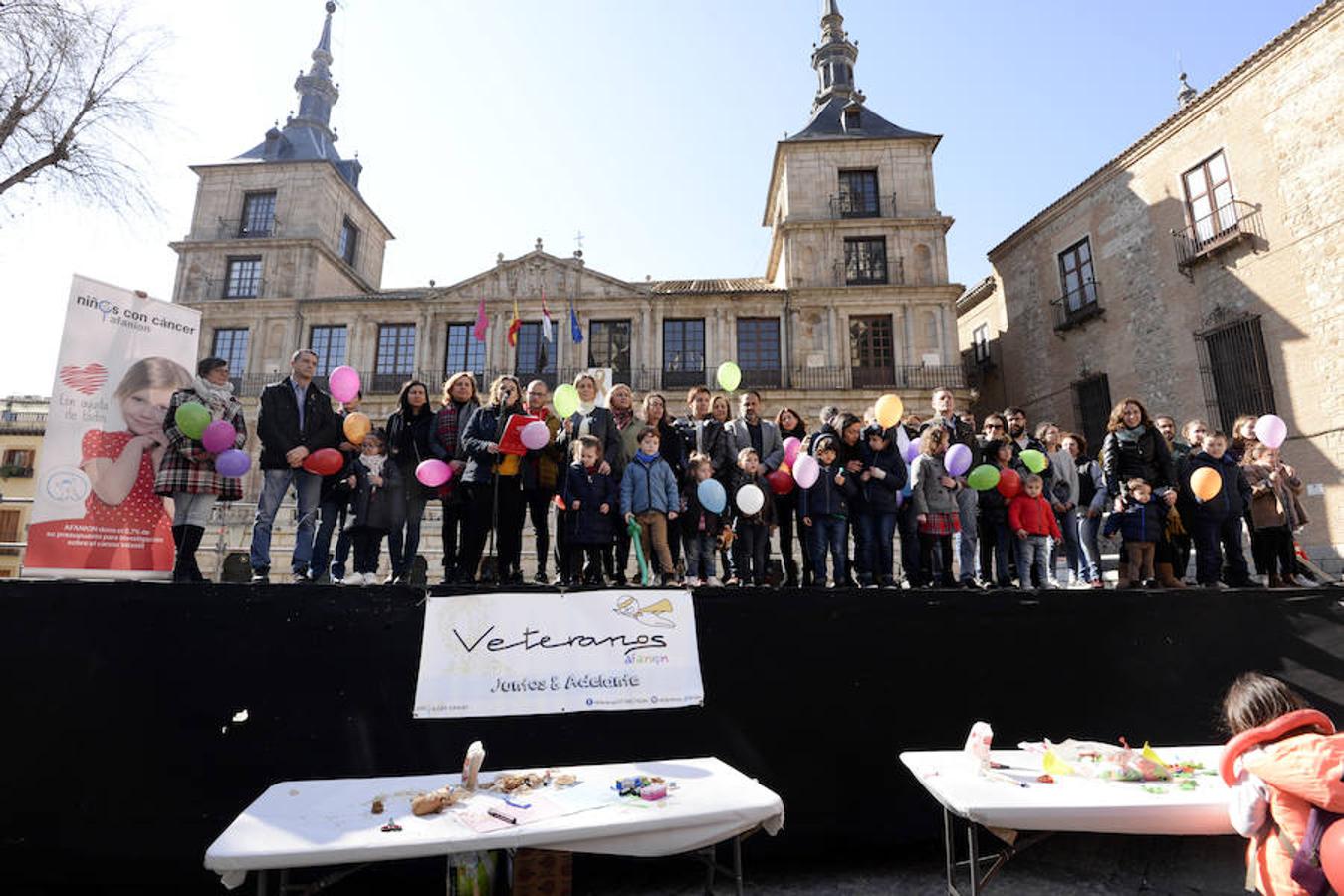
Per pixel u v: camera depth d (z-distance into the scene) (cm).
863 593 450
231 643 388
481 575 600
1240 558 625
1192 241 1741
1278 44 1520
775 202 2842
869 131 2614
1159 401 1823
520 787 320
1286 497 651
